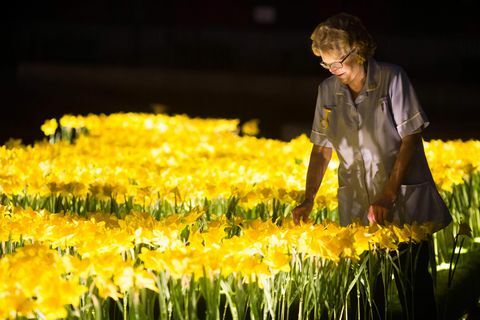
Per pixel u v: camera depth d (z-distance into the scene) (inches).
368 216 272.4
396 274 279.6
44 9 1943.9
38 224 259.9
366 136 273.3
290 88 1505.9
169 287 259.4
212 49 1770.4
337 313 272.4
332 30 260.7
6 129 971.9
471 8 1870.1
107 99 1364.4
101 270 213.8
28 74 1582.2
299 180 394.0
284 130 948.6
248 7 1932.8
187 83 1551.4
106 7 1962.4
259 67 1763.0
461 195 442.3
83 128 646.5
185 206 357.4
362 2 1893.5
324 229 271.6
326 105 283.4
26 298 195.9
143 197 342.6
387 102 268.8
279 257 230.4
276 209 348.2
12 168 395.2
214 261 224.5
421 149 276.2
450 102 1424.7
